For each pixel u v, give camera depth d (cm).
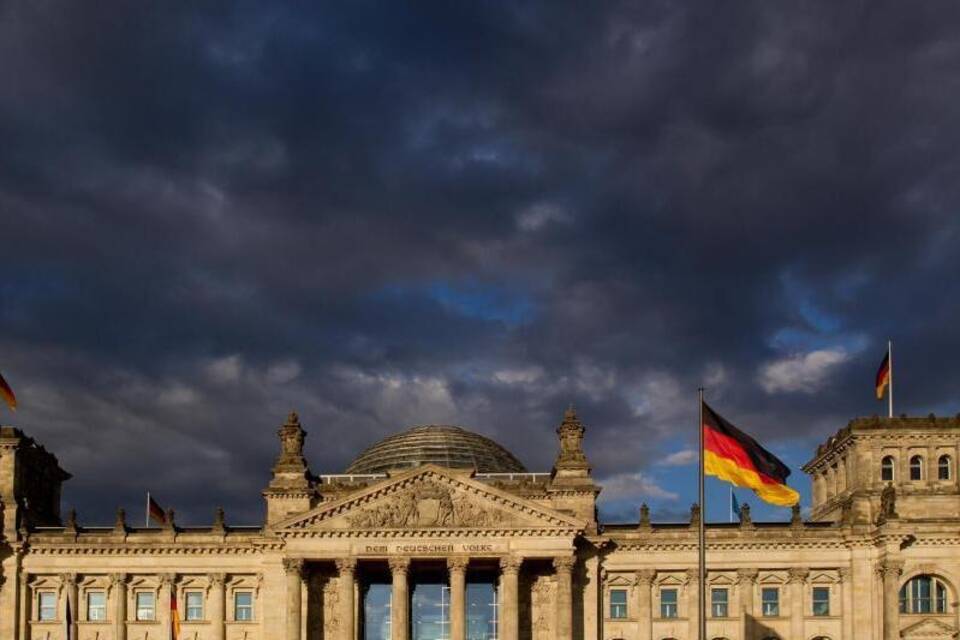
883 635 19250
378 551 19062
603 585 19875
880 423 19988
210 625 19938
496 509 19138
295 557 19075
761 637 19675
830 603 19750
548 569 19750
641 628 19712
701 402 12706
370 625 19962
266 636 19588
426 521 19088
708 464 13112
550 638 19538
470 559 19112
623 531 19938
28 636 19938
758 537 19838
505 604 18900
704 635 12094
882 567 19350
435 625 19888
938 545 19338
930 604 19375
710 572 19875
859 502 19838
